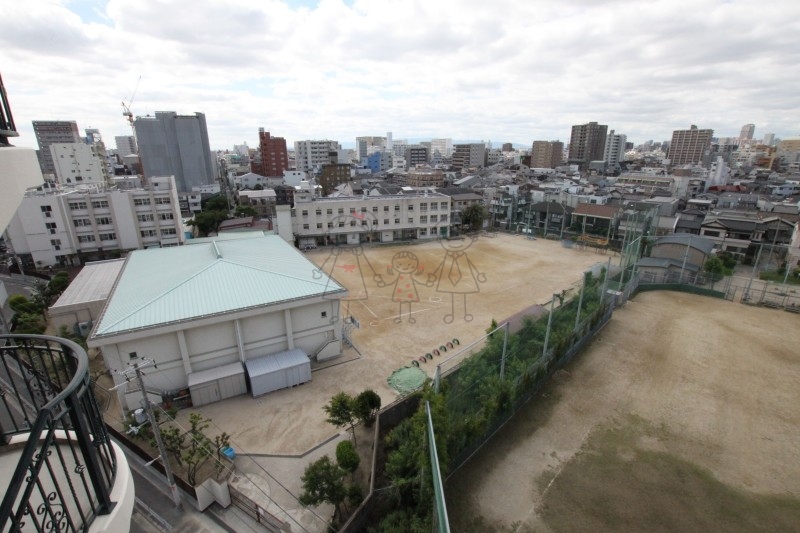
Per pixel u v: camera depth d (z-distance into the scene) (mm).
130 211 39375
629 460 14492
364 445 15430
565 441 15391
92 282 25594
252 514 12625
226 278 20234
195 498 12984
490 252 44594
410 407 17141
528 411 17000
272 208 65875
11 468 4098
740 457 14648
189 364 18000
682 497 13016
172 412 16641
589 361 20750
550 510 12500
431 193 56906
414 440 13430
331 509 12812
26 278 35750
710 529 11961
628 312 26891
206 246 26312
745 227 40281
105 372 18766
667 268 32312
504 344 15883
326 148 126938
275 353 19844
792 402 17672
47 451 2887
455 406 14406
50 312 21734
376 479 13711
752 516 12352
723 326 24781
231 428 16359
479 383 15664
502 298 30578
